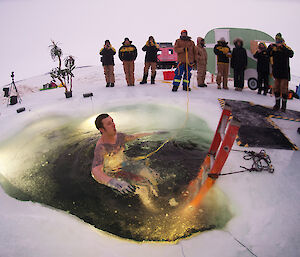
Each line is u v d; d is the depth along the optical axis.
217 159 2.40
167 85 8.02
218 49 6.93
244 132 4.08
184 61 6.66
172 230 2.11
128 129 4.46
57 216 2.31
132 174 2.77
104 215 2.32
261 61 6.54
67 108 5.91
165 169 3.04
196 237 2.02
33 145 4.04
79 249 1.89
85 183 2.87
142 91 7.12
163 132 3.58
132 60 7.73
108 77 7.97
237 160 3.23
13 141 4.27
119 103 6.01
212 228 2.12
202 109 5.29
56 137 4.31
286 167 3.08
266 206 2.39
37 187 2.86
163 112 5.26
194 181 2.77
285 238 2.00
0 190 2.82
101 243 1.96
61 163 3.39
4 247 1.88
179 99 6.11
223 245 1.93
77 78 11.32
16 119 5.36
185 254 1.85
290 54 4.91
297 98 6.80
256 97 6.52
